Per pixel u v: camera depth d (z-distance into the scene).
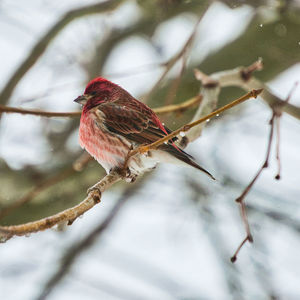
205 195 14.16
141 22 14.60
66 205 13.10
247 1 11.53
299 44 12.89
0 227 6.16
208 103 9.92
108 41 14.55
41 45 12.70
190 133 9.28
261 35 13.64
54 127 14.17
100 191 7.71
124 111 9.73
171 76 13.85
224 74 10.18
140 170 9.31
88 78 14.34
